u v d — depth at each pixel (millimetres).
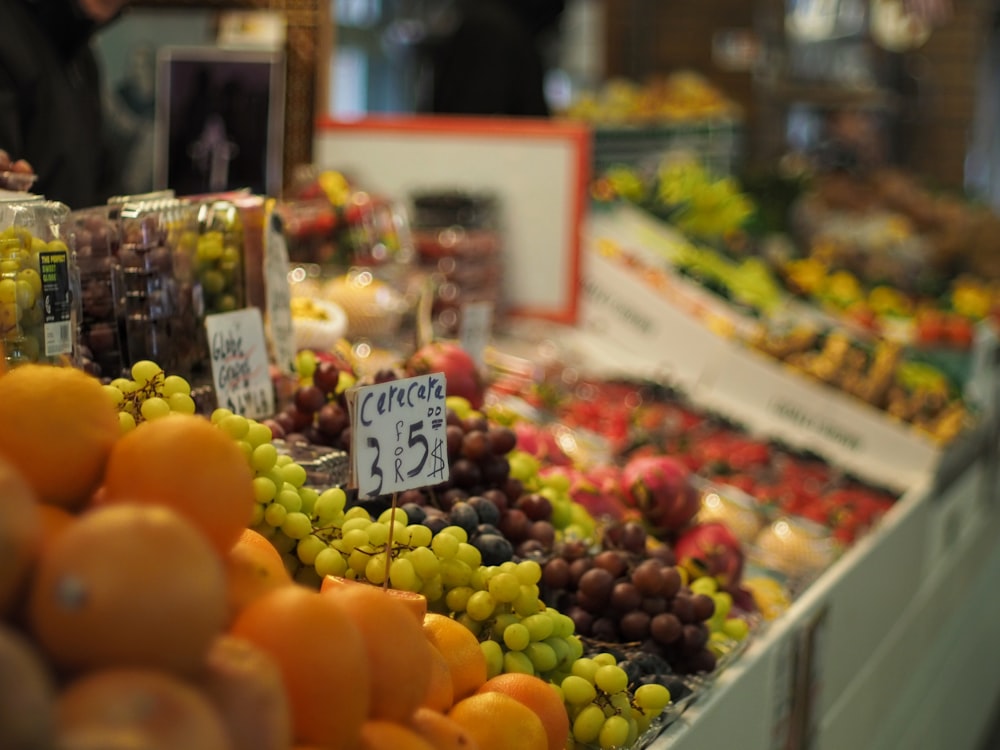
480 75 5012
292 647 947
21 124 2693
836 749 2461
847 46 10688
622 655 1642
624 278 4012
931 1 9344
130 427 1370
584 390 3410
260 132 2873
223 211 1859
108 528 772
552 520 1875
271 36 3365
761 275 4691
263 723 832
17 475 794
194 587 778
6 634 684
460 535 1526
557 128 3971
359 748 1000
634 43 9617
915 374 4090
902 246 6316
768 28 10031
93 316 1741
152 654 759
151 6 2941
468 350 2613
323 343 2279
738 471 3014
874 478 3328
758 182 6605
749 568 2375
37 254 1529
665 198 5316
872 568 2699
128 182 3430
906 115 11328
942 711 3322
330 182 3078
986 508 4402
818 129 10617
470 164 4023
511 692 1345
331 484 1705
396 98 7605
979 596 4074
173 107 2848
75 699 721
